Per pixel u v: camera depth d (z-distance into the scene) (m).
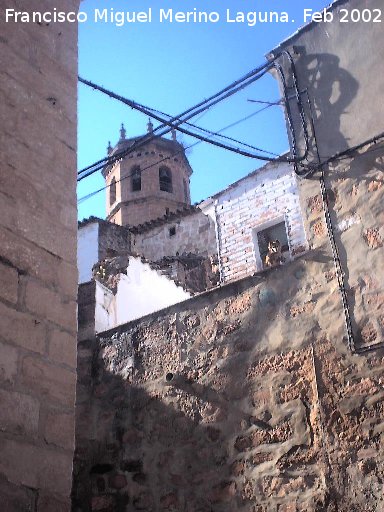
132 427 6.65
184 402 6.42
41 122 4.38
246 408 5.99
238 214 15.73
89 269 18.00
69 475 3.57
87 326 7.64
